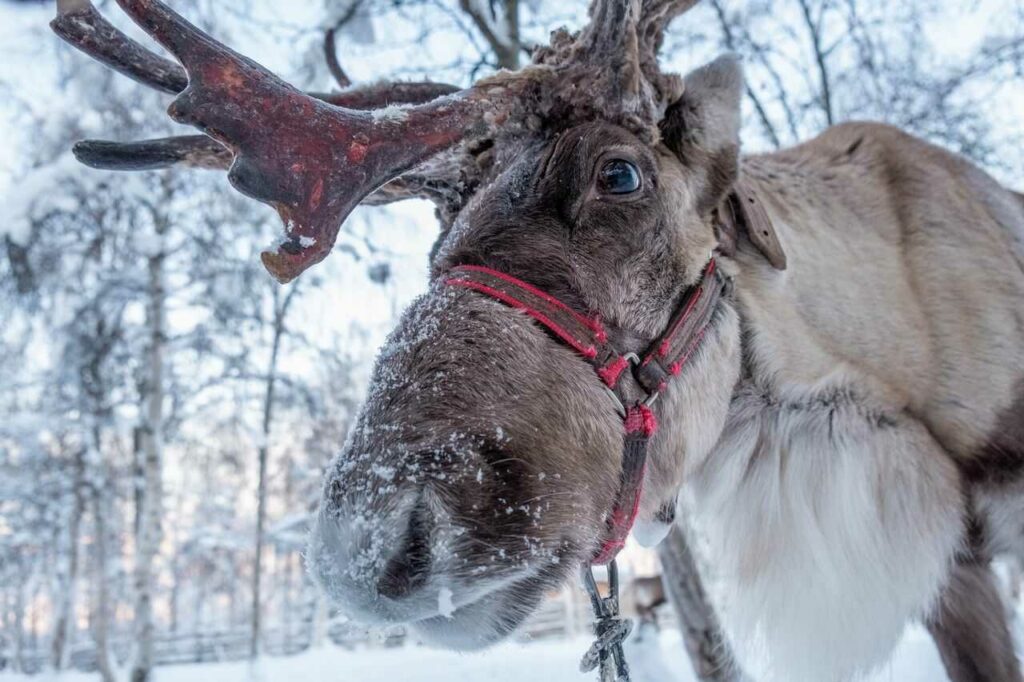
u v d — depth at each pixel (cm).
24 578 2141
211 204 1101
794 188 284
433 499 163
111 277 1077
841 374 255
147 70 209
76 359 1122
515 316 187
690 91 228
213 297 1123
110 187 959
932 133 704
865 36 731
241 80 167
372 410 176
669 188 216
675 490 222
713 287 230
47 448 1686
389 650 1688
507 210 200
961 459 271
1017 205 323
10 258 888
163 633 2409
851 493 252
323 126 175
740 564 271
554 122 211
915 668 471
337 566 163
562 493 177
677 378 216
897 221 286
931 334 271
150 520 1078
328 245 170
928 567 259
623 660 213
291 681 1118
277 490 2830
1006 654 276
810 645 265
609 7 209
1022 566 282
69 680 1653
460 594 164
